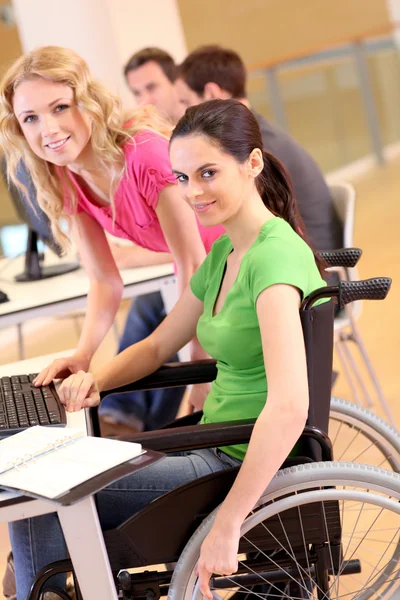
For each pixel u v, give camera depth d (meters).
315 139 8.33
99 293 2.64
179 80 3.77
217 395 1.99
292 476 1.76
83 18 5.54
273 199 2.00
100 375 2.15
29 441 1.76
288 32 11.24
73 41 5.56
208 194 1.82
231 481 1.81
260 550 1.84
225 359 1.93
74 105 2.34
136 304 3.43
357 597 1.99
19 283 3.39
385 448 2.26
